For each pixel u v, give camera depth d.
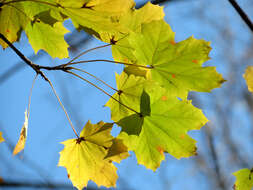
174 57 0.96
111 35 0.97
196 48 0.95
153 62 0.96
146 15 0.95
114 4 0.92
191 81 0.96
